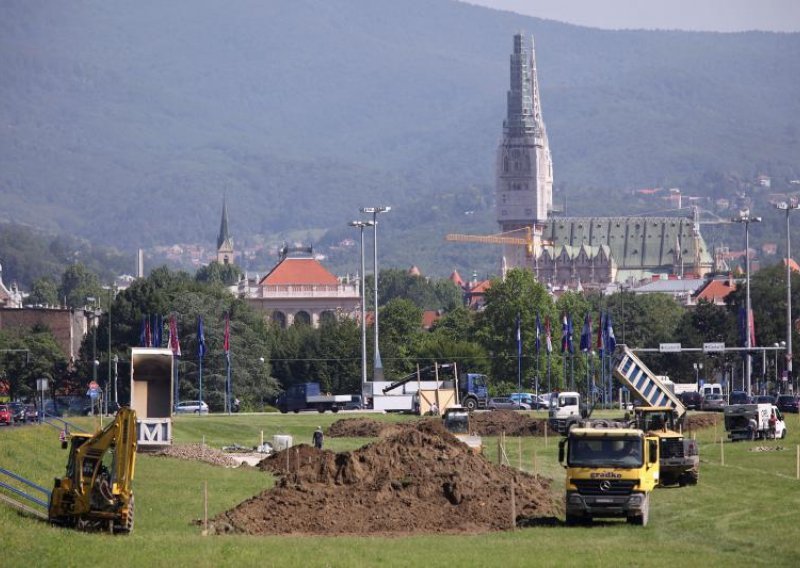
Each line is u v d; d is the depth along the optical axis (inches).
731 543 7185.0
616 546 7012.8
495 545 7003.0
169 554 6328.7
